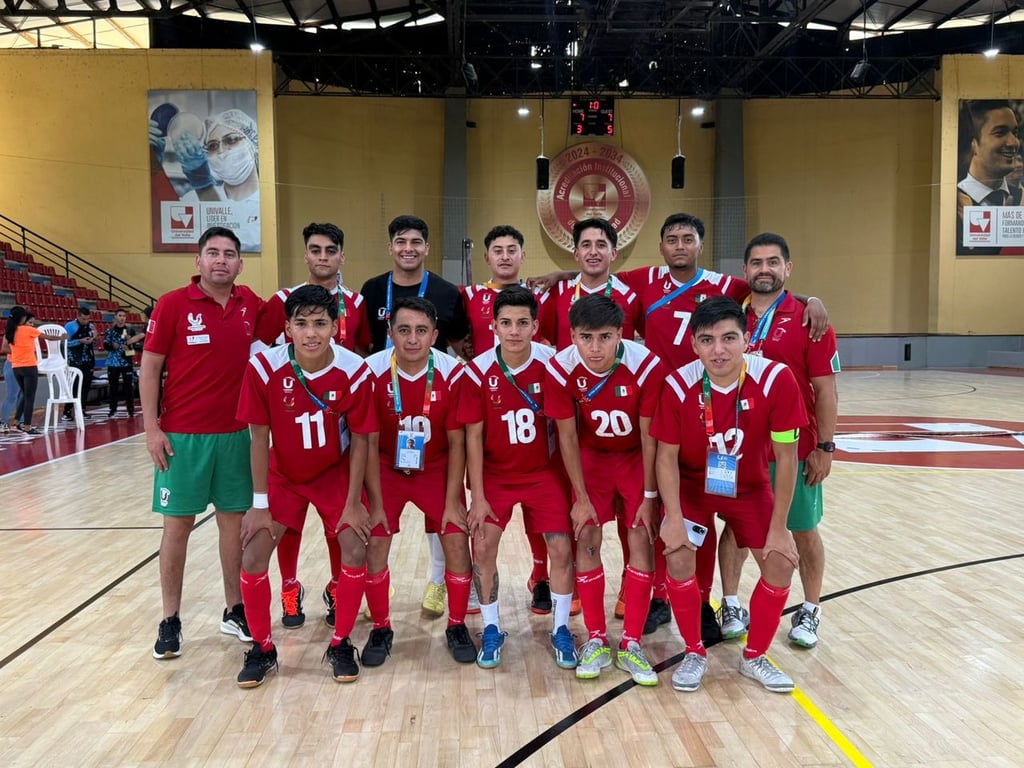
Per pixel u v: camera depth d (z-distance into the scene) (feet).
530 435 8.55
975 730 6.81
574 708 7.34
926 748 6.50
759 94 51.34
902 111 53.72
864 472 19.25
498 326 8.29
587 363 8.18
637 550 8.20
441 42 51.31
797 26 41.86
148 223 46.39
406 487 8.94
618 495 9.14
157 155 46.11
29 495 17.06
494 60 51.44
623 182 54.34
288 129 50.55
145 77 45.83
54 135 46.01
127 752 6.49
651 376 8.27
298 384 8.02
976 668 8.12
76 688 7.74
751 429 7.68
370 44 51.39
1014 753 6.41
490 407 8.54
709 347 7.45
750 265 8.93
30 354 27.32
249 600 7.96
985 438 24.38
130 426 29.53
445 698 7.57
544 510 8.56
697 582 8.59
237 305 8.98
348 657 8.09
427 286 10.96
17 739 6.70
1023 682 7.79
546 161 48.49
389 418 8.80
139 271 46.65
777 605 7.75
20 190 46.16
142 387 8.52
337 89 51.34
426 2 40.70
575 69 50.08
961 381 43.86
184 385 8.59
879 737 6.70
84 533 13.78
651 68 49.26
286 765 6.29
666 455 7.92
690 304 10.02
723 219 54.08
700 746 6.58
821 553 8.95
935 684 7.75
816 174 54.85
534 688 7.82
